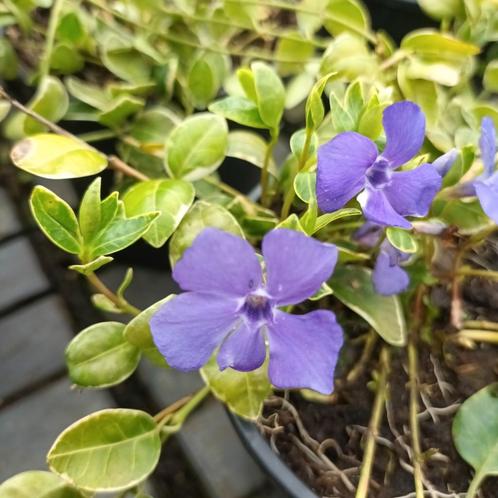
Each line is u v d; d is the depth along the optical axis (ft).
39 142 0.42
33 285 0.68
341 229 0.46
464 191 0.40
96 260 0.33
